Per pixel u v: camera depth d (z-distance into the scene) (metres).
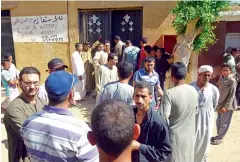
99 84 6.68
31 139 2.07
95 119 1.48
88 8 9.54
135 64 8.15
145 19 9.00
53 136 2.00
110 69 6.66
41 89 3.70
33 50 10.20
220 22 8.38
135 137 1.59
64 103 2.13
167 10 8.75
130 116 1.48
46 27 9.95
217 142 5.63
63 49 9.91
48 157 2.02
